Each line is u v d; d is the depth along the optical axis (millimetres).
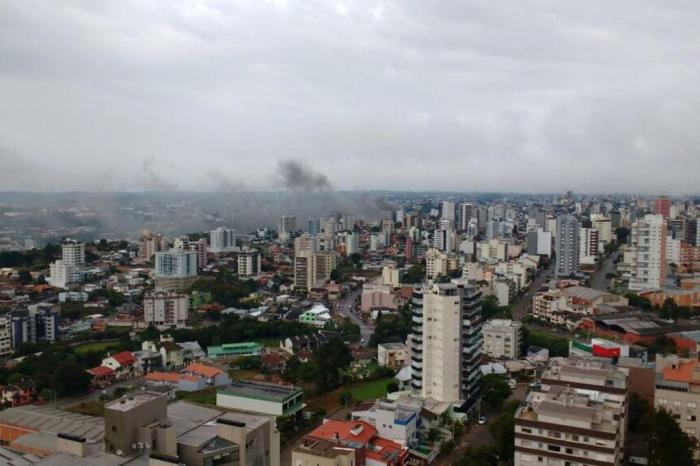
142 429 120312
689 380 176250
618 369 198875
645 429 197875
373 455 173375
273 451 134750
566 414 150500
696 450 167625
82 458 117688
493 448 176000
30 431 172500
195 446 120125
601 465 146500
